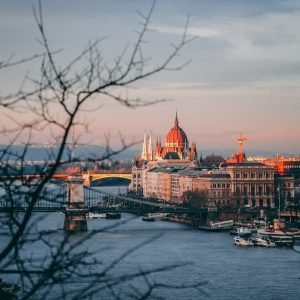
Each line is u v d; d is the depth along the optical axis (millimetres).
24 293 29469
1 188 28125
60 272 29422
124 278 31781
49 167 28047
